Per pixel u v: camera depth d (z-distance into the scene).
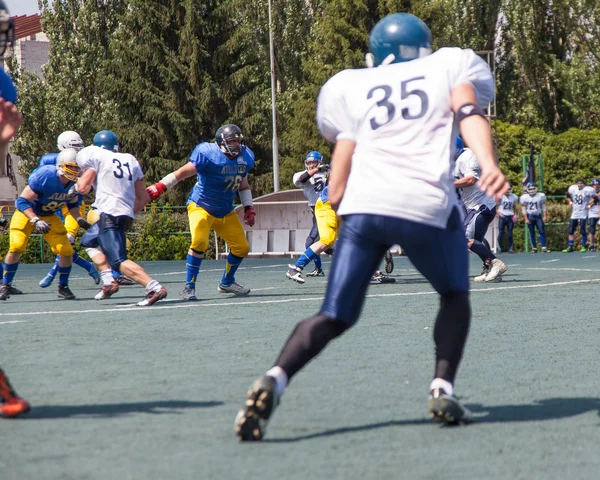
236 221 16.44
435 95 5.73
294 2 75.38
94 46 70.75
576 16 67.44
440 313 6.02
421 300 15.15
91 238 15.85
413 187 5.62
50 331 11.33
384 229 5.64
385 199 5.63
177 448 5.27
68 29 72.00
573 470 4.84
